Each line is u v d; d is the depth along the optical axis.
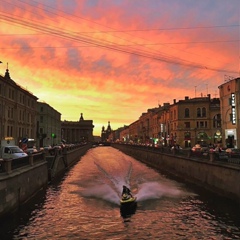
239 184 21.45
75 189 29.77
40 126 86.88
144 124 117.69
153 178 37.47
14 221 18.31
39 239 15.34
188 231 16.53
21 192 21.66
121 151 122.38
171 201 23.64
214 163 26.08
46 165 32.38
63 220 18.67
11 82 51.34
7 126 50.69
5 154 30.55
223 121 49.09
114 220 18.73
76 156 72.19
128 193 22.70
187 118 70.38
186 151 35.59
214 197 24.75
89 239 15.44
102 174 42.56
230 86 46.03
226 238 15.38
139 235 16.02
